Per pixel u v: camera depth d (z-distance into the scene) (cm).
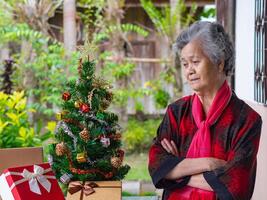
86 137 185
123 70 687
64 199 163
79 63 198
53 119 651
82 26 705
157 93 712
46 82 647
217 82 160
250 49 335
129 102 728
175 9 687
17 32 639
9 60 533
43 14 665
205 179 156
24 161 202
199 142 160
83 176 188
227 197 152
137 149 639
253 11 328
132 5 750
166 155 164
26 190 155
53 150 196
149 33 766
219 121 159
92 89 193
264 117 273
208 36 154
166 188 164
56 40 673
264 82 286
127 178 500
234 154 156
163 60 710
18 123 327
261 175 280
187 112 167
